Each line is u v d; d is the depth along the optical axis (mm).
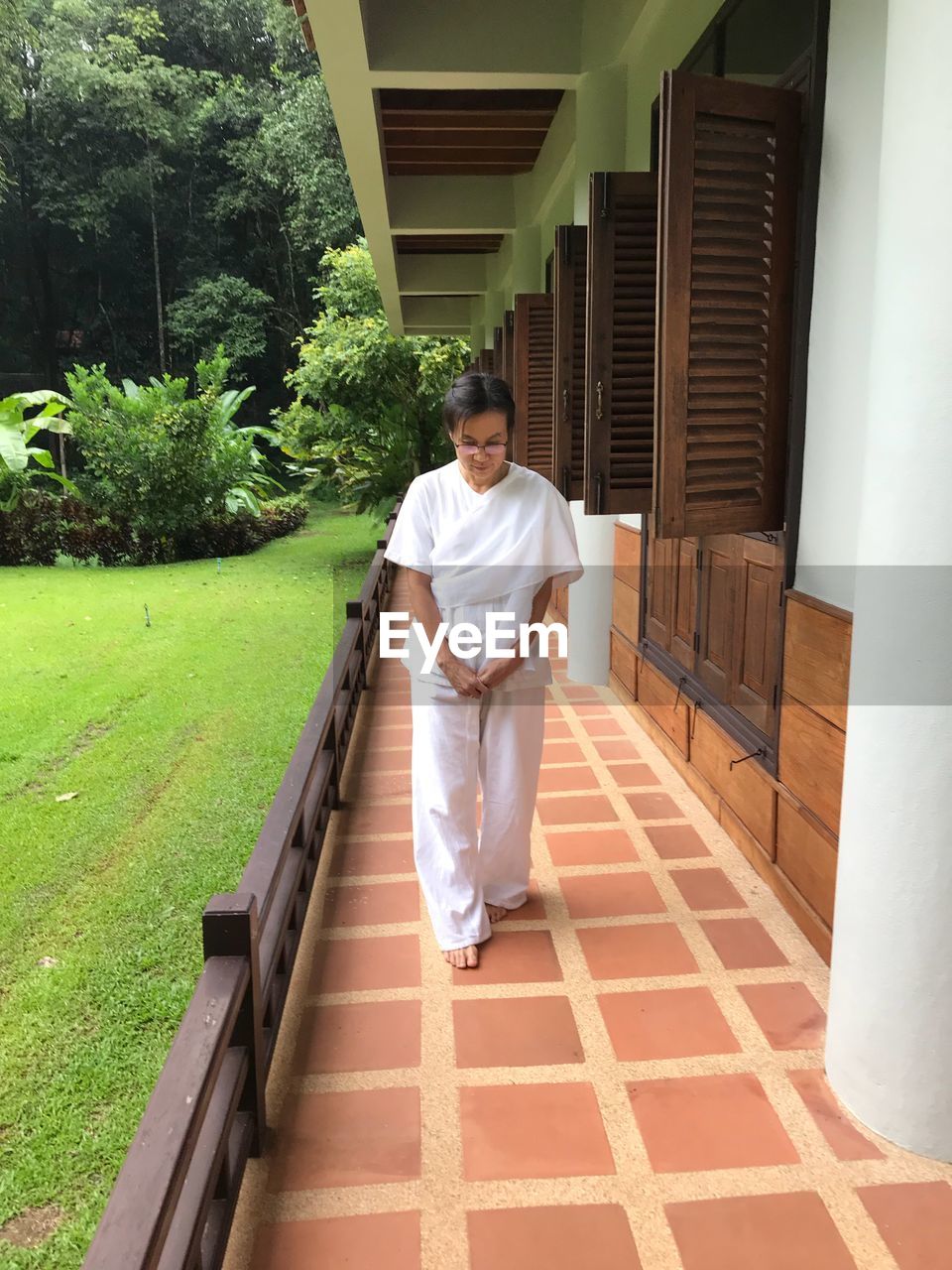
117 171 25594
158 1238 1275
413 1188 1814
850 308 2393
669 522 2654
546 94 5410
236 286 26156
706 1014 2320
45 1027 2939
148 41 27156
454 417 2318
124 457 14945
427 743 2531
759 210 2604
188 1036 1611
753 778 3074
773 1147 1898
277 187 25719
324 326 14883
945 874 1761
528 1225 1727
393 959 2576
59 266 27219
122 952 3398
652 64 4035
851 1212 1744
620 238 3289
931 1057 1829
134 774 5371
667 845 3221
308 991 2436
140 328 27953
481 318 11781
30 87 25703
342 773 4000
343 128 4652
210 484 15328
